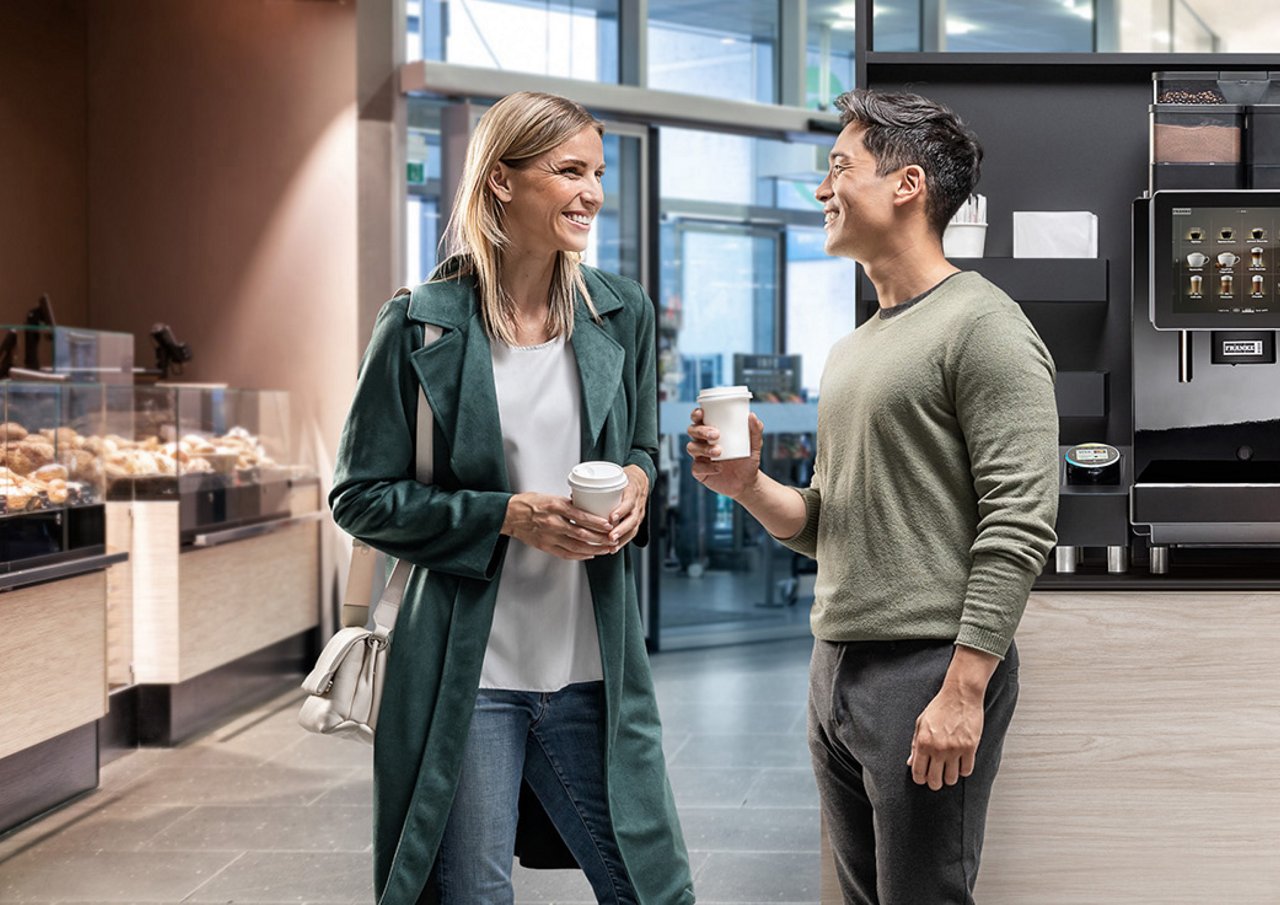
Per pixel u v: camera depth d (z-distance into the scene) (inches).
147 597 192.4
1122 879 98.3
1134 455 106.7
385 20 243.6
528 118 77.7
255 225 258.4
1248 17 223.3
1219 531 97.2
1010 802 98.8
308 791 169.6
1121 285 111.4
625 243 266.7
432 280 81.5
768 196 286.8
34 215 273.1
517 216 78.4
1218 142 102.8
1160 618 97.3
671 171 275.0
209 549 201.8
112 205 278.7
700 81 273.3
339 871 139.6
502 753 79.1
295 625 232.7
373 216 244.8
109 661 188.2
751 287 286.4
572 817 82.7
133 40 274.2
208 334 266.4
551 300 81.7
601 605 80.4
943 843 75.9
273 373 256.7
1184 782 97.6
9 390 150.8
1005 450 73.0
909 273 79.8
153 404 194.9
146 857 144.7
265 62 255.4
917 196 78.7
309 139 250.1
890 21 275.3
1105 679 97.8
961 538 75.9
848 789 81.8
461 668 77.6
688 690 232.7
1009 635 72.5
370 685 78.5
